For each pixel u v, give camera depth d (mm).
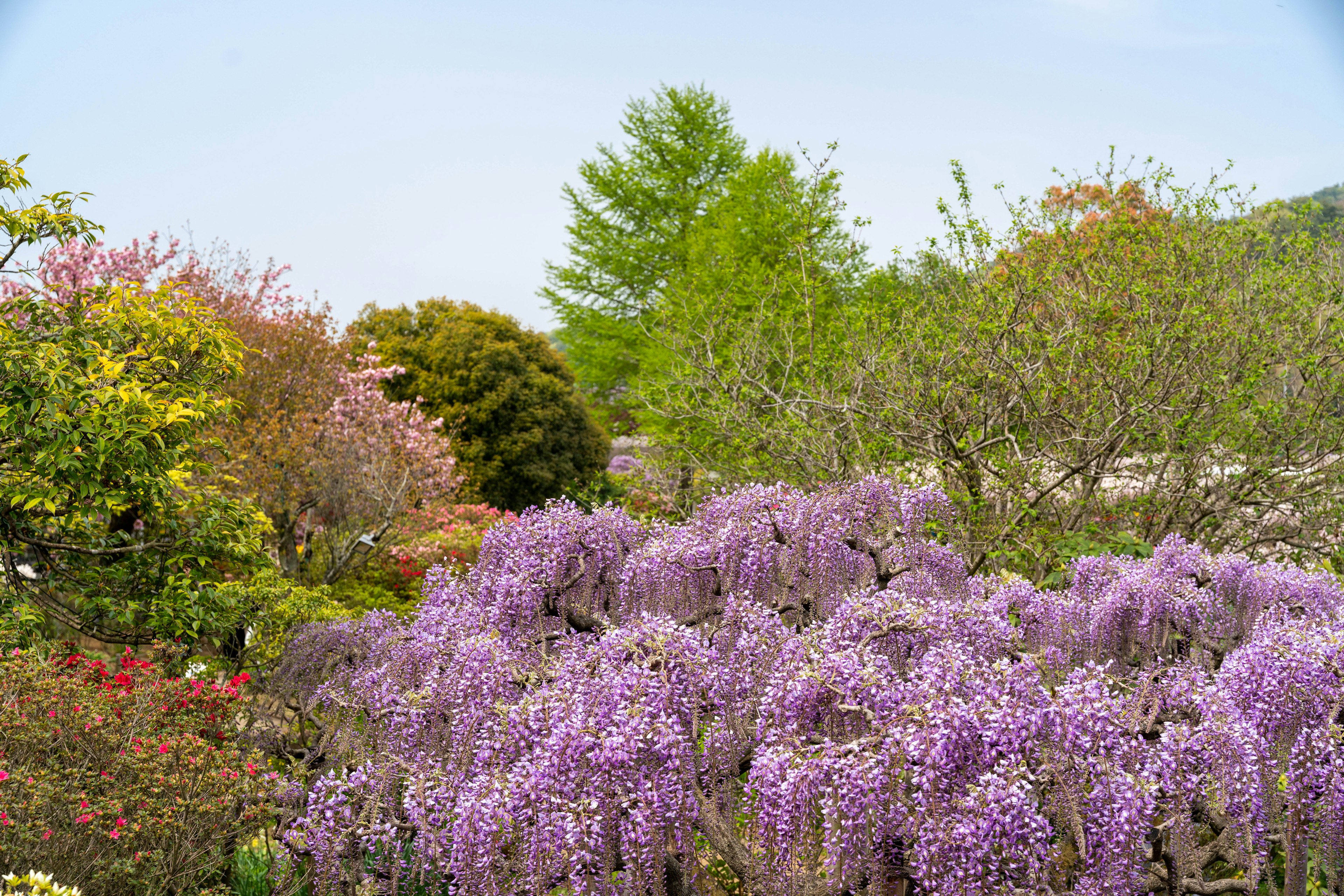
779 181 8562
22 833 3182
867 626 3789
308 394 10453
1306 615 4730
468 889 2990
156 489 5016
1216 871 3969
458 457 17547
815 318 9023
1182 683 3406
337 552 9227
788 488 5148
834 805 2871
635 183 21328
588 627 4777
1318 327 7199
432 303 19641
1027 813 2764
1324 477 7098
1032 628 4820
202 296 11047
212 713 4301
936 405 7086
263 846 4184
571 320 21797
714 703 3445
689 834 3135
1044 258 7109
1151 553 6316
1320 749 3232
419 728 3768
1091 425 6977
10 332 4766
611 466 21500
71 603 5562
